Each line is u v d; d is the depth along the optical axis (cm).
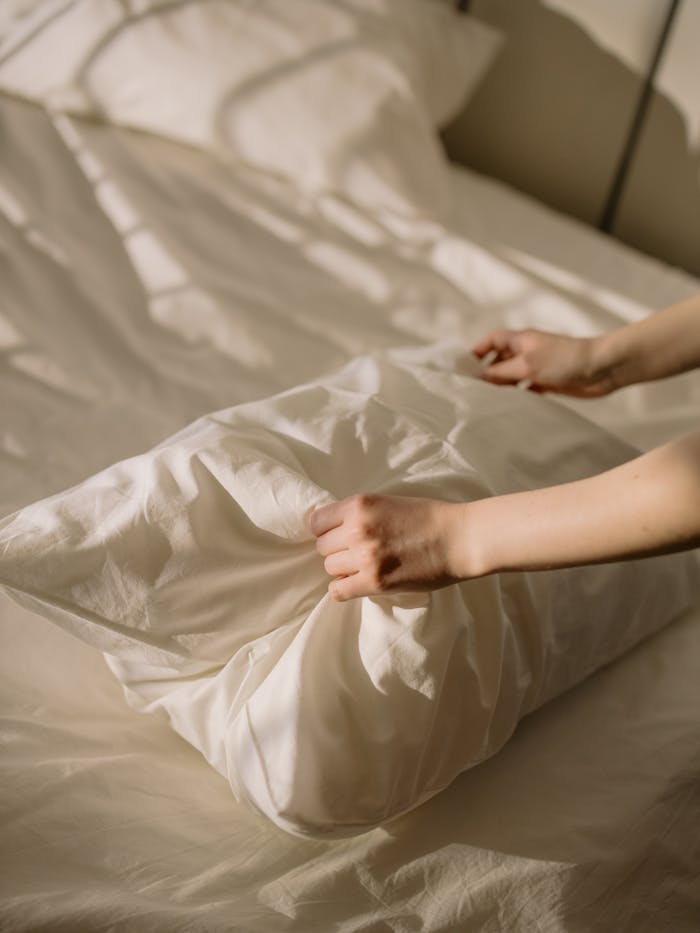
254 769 63
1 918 56
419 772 66
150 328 123
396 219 161
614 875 72
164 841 66
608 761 78
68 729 72
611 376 94
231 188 157
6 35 171
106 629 68
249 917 62
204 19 166
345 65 167
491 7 199
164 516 66
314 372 123
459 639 66
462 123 214
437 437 74
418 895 67
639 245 202
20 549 65
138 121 164
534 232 182
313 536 67
